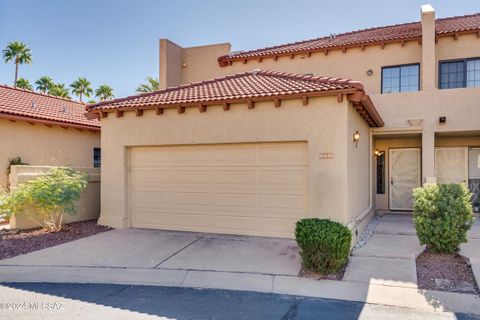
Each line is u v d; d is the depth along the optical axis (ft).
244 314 18.07
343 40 55.98
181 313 18.16
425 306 18.94
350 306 19.04
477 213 47.91
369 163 45.16
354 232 30.30
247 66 59.21
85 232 35.65
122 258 27.48
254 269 24.71
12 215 35.35
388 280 22.47
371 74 51.55
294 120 30.89
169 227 36.45
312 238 23.21
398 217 47.39
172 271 24.67
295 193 31.71
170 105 34.68
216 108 33.86
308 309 18.67
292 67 56.08
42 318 17.42
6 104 49.83
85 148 59.21
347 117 29.32
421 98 43.70
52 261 26.89
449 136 49.32
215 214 34.71
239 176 33.81
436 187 27.02
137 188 38.01
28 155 49.90
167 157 36.78
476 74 46.39
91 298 20.22
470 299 19.71
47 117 50.93
